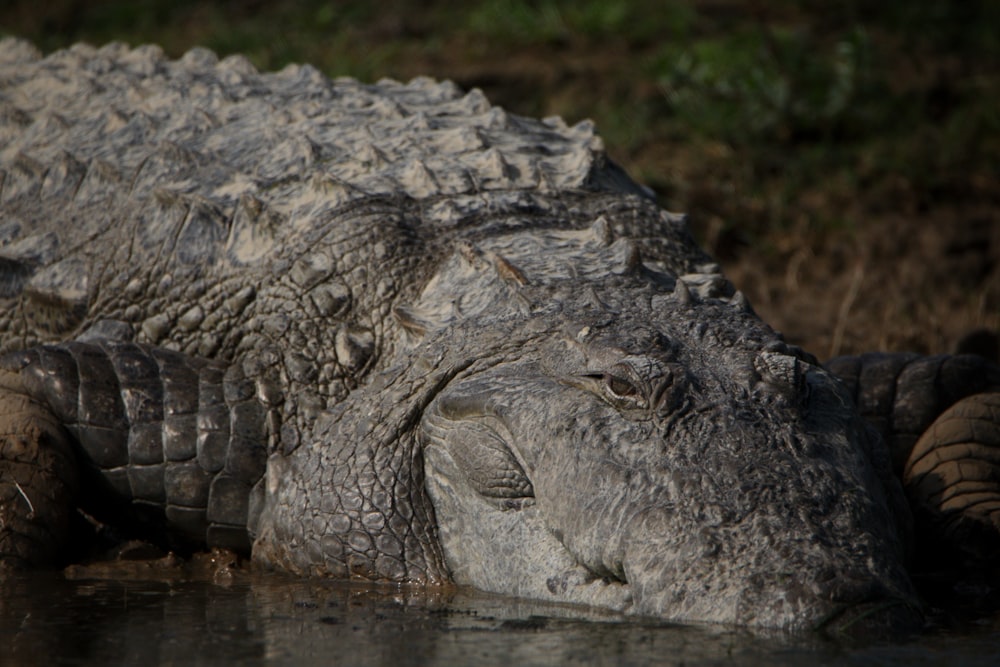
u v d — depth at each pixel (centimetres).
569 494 1331
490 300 1633
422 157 2000
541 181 1947
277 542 1634
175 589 1487
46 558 1619
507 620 1277
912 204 3350
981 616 1317
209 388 1775
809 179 3459
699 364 1407
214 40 4462
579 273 1647
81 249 2059
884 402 1858
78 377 1734
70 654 1149
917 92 3931
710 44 4128
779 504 1252
